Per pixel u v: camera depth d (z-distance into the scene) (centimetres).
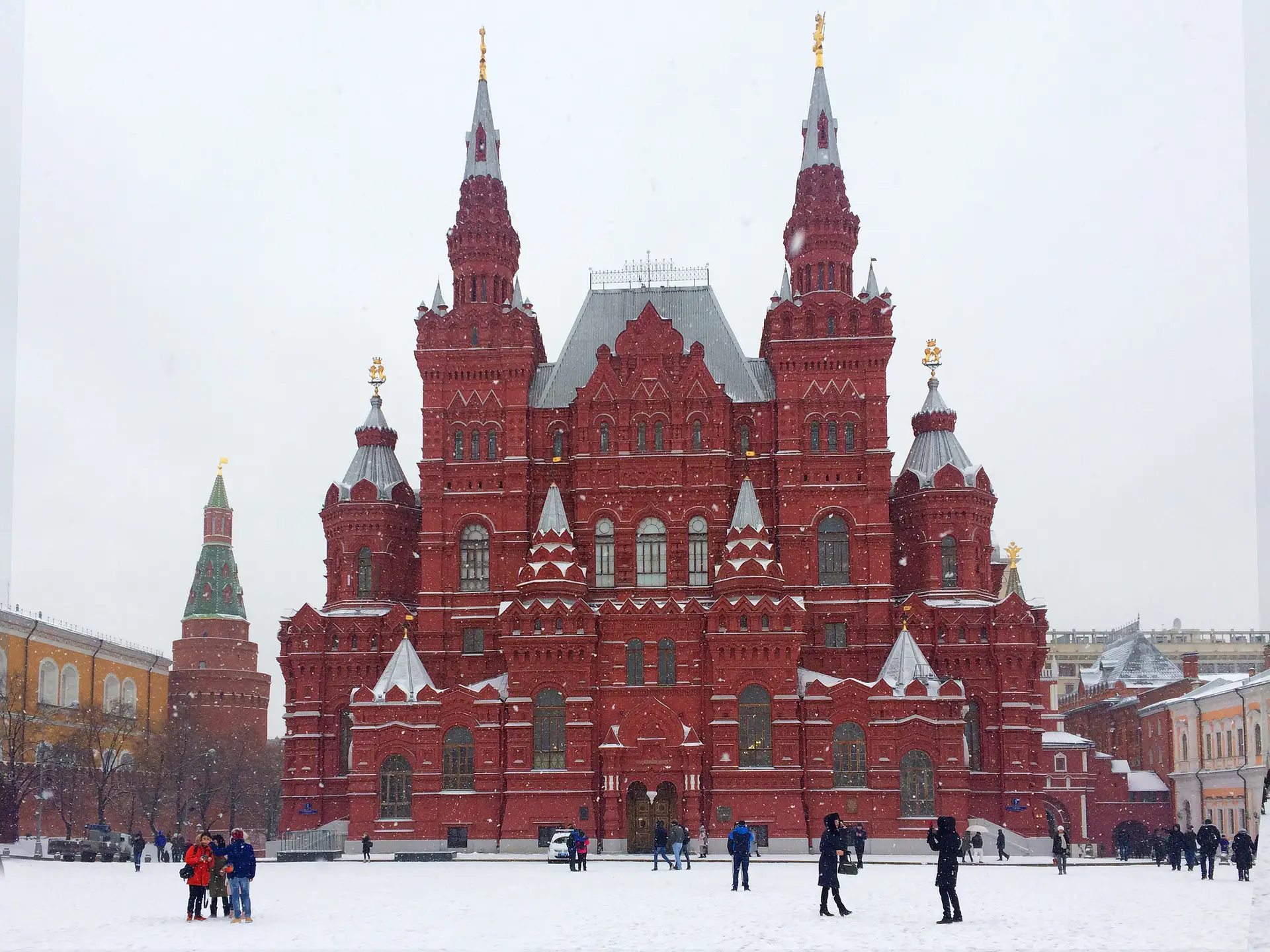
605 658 10044
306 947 3659
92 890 5991
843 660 10362
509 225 11319
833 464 10612
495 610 10619
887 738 9762
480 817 9888
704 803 9769
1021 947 3500
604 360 10825
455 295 11150
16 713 10856
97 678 16288
